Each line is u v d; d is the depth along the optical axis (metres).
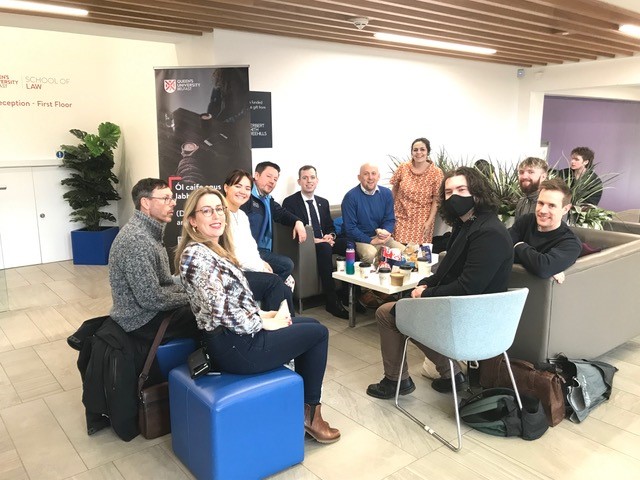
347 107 5.63
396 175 5.28
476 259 2.53
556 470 2.34
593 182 5.07
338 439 2.60
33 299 5.02
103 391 2.55
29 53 6.18
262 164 4.31
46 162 6.36
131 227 2.64
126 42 6.13
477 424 2.65
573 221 4.58
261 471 2.25
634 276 3.35
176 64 5.23
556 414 2.68
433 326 2.44
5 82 6.07
